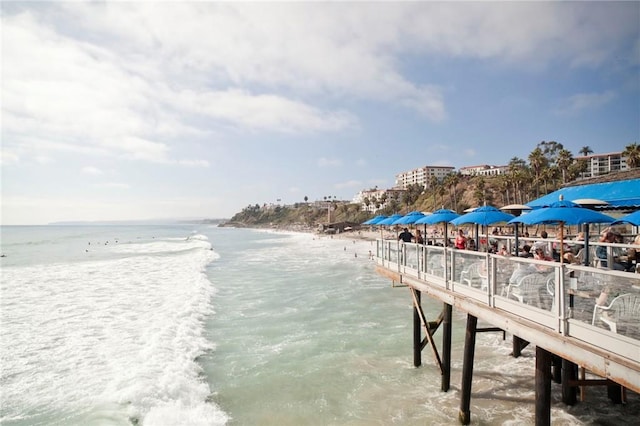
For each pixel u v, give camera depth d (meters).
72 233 121.25
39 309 16.92
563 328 5.49
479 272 7.91
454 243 13.95
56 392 9.18
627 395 9.55
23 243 66.38
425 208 118.25
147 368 10.66
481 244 12.93
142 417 8.30
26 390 9.28
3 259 38.69
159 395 9.27
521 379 10.54
